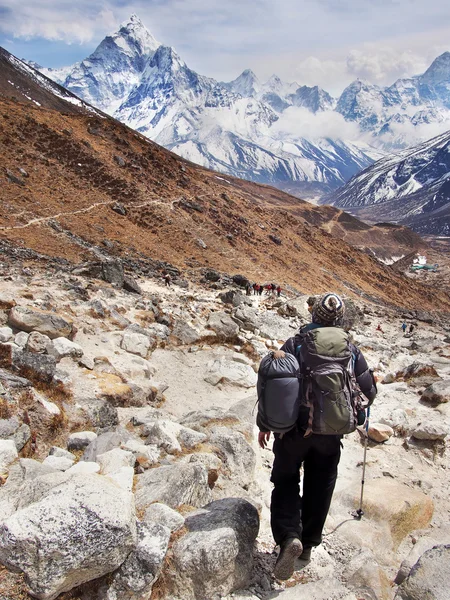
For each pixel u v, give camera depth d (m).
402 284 98.94
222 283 48.78
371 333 30.39
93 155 75.88
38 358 7.77
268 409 3.91
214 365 12.09
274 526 4.15
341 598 3.93
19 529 3.25
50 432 6.47
